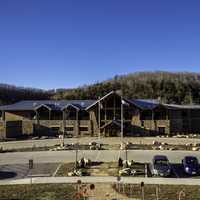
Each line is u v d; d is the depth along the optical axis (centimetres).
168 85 13850
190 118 8431
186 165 3631
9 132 7388
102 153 5012
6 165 4228
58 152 5175
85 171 3741
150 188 2986
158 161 3650
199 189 2952
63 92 15125
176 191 2886
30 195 2816
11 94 14350
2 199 2716
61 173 3675
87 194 2803
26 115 8094
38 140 6856
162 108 7825
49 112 7969
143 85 14325
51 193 2864
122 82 15325
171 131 8056
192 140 6631
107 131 7569
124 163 4053
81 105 8000
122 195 2780
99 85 14662
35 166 4119
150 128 7675
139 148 5481
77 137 6962
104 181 3256
